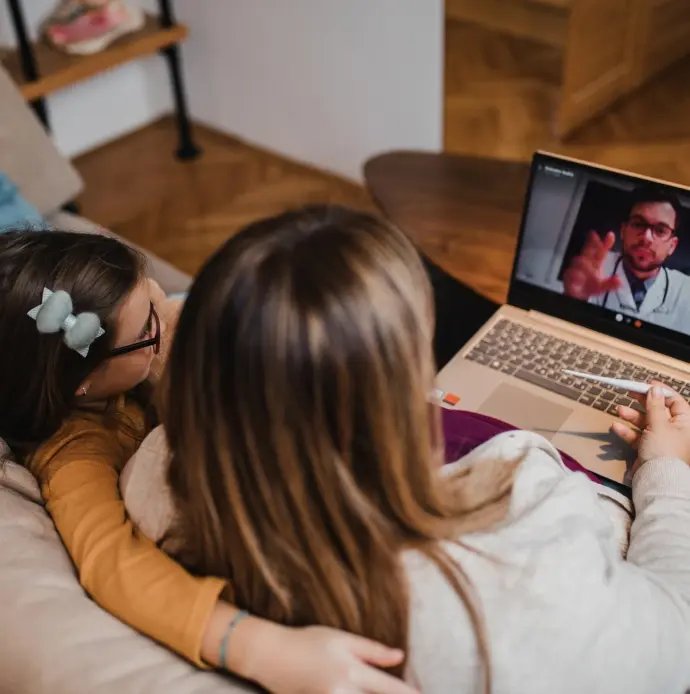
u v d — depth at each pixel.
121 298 0.90
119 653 0.73
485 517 0.68
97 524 0.81
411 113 2.72
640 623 0.68
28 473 0.92
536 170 1.24
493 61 3.53
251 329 0.58
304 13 2.74
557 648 0.65
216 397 0.61
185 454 0.65
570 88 3.13
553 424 1.16
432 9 2.43
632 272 1.21
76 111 3.24
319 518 0.63
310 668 0.67
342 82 2.82
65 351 0.86
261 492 0.62
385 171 1.84
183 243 2.88
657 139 3.23
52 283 0.87
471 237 1.61
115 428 0.99
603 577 0.68
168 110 3.50
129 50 2.81
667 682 0.70
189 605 0.72
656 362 1.23
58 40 2.76
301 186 3.09
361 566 0.64
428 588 0.65
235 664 0.70
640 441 1.00
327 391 0.58
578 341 1.27
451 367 1.26
